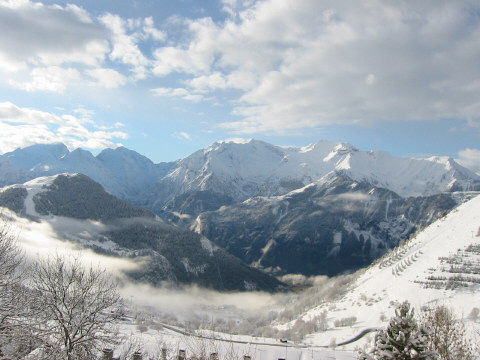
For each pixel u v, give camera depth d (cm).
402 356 2881
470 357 3684
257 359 6262
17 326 3475
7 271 3716
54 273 3766
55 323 3794
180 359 4938
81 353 3656
